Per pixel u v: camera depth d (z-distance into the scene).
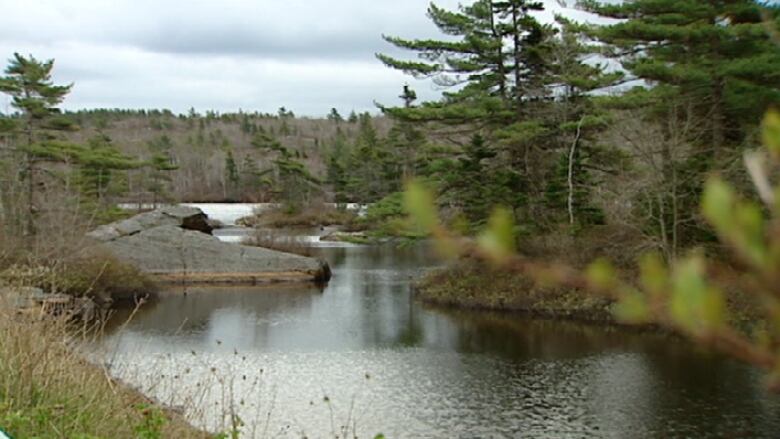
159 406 7.38
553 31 26.91
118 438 5.91
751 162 0.91
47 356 6.36
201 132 139.25
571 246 22.84
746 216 0.85
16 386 5.95
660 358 16.67
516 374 15.66
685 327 0.88
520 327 20.84
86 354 9.09
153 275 30.06
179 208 38.19
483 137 27.64
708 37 18.36
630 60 20.75
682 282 0.87
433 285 26.31
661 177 19.80
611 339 18.88
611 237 22.52
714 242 19.88
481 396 13.94
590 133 26.50
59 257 20.66
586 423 12.28
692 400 13.48
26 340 6.60
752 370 15.31
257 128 140.00
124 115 149.12
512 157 27.77
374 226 26.50
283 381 14.88
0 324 6.80
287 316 22.73
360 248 44.56
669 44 19.98
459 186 26.25
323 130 141.50
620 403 13.38
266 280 30.72
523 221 26.12
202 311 23.66
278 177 79.25
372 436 11.61
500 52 26.78
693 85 19.56
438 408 13.16
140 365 14.86
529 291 23.20
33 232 27.06
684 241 20.56
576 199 25.48
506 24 26.89
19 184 27.92
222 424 7.88
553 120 27.30
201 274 30.67
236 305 24.92
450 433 11.77
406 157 53.47
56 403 5.82
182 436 7.06
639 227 20.80
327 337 19.52
